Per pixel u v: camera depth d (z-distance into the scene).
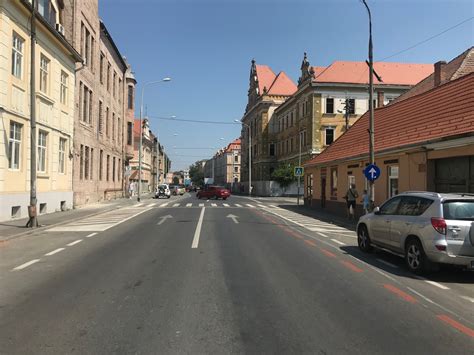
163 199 47.81
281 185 61.22
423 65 58.50
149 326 5.19
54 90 22.92
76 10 27.23
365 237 11.02
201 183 168.12
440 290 7.28
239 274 8.13
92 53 33.12
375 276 8.27
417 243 8.58
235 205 35.09
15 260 9.55
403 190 17.50
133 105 52.72
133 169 73.81
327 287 7.26
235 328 5.14
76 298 6.40
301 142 57.97
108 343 4.64
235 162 136.38
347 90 52.84
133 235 14.11
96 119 34.44
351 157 22.95
